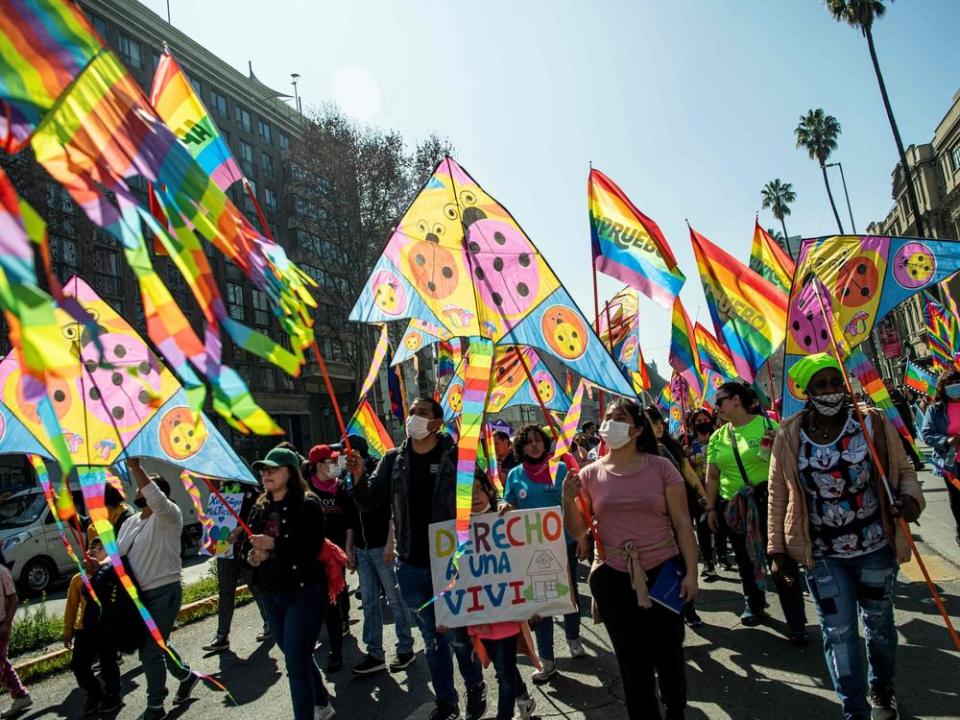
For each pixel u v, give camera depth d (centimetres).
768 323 675
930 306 1444
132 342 411
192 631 815
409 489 445
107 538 220
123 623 508
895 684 422
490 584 415
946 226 5025
